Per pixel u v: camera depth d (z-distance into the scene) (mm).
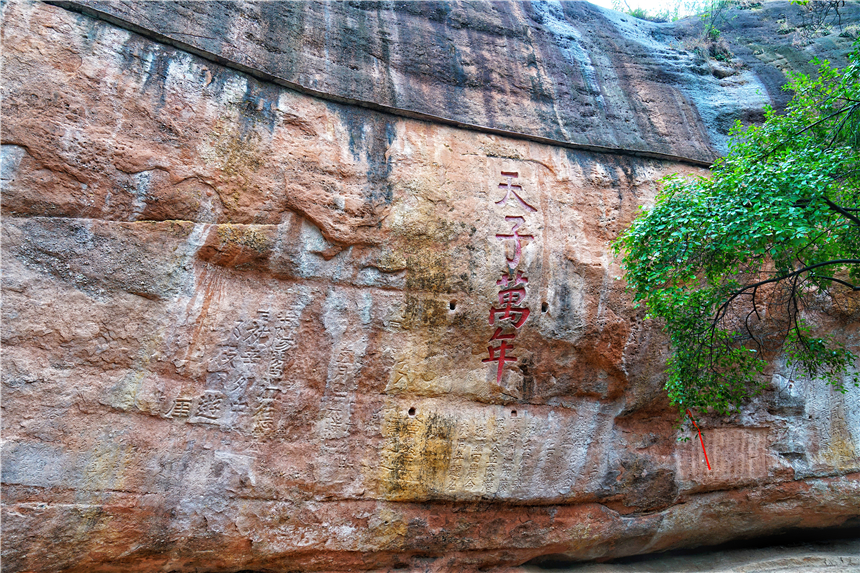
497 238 6250
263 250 5324
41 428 4332
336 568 5629
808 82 6324
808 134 6113
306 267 5543
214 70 5348
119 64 4852
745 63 9039
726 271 5699
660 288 5641
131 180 4785
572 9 8625
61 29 4641
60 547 4367
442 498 5996
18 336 4305
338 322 5652
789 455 7297
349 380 5684
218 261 5191
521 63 7348
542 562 6945
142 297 4832
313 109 5789
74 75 4629
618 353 6602
